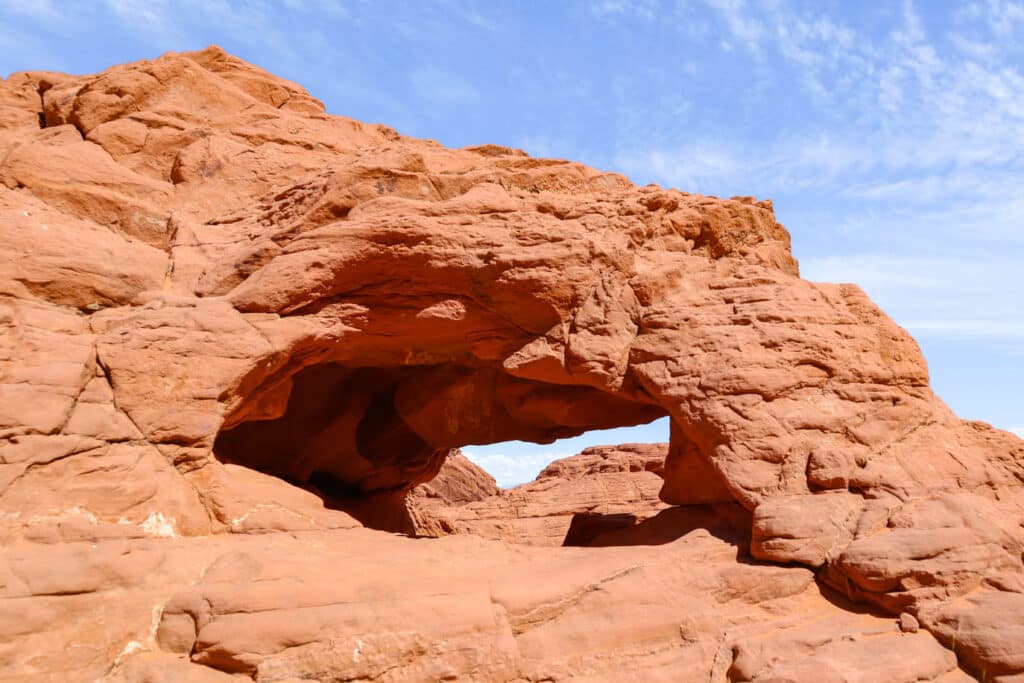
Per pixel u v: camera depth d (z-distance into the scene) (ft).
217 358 34.47
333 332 39.04
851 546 30.48
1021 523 32.68
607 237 40.45
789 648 28.30
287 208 43.19
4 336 31.04
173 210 46.50
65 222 39.19
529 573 32.12
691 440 38.50
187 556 29.45
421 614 28.12
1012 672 26.35
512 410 50.14
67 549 27.45
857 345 36.73
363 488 59.31
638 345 38.40
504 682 27.89
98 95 51.72
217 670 25.90
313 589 28.07
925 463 34.01
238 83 61.11
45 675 24.58
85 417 30.76
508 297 39.55
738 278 39.55
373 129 65.16
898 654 27.35
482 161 50.93
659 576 31.71
